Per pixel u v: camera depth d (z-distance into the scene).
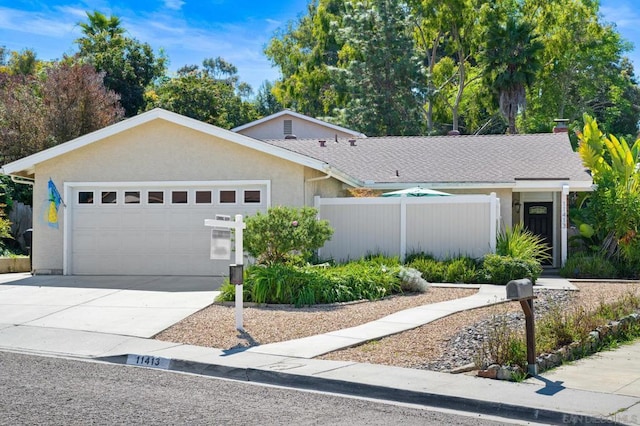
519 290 9.08
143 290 16.95
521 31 41.72
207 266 19.77
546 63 46.72
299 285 15.00
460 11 44.34
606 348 11.21
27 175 21.31
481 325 12.15
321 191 21.16
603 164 22.66
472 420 7.71
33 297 15.95
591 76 48.94
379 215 20.34
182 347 11.15
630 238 21.11
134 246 20.09
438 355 10.35
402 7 44.66
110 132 19.81
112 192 20.25
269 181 19.45
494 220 19.75
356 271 16.23
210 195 19.83
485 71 42.75
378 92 43.25
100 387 8.88
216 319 13.16
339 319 13.12
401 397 8.58
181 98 45.56
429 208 20.14
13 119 31.27
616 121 58.78
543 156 25.14
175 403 8.15
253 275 15.19
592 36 46.69
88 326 12.80
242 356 10.46
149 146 20.02
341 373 9.40
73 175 20.27
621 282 19.38
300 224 15.99
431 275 18.75
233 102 52.84
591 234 22.48
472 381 9.01
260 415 7.70
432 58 48.34
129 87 46.66
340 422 7.48
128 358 10.63
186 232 19.89
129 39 48.31
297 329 12.30
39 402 8.04
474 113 50.72
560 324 11.13
